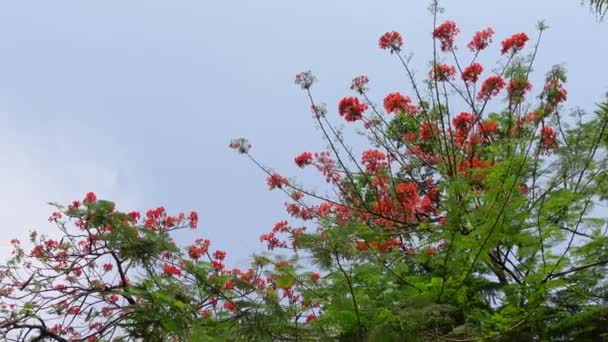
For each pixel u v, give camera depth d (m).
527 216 8.11
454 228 8.44
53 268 10.81
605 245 8.22
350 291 7.87
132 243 9.27
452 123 10.79
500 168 8.38
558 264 8.06
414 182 10.78
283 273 8.26
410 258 9.54
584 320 8.10
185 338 8.77
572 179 8.83
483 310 8.56
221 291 8.83
